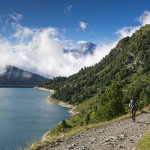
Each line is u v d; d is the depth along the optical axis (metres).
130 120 14.56
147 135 7.27
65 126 88.00
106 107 22.33
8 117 123.25
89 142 7.77
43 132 87.56
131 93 150.25
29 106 184.25
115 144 6.98
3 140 74.12
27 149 7.11
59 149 6.82
